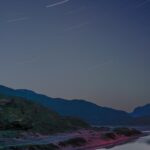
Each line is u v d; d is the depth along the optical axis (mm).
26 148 82688
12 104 165000
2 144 91688
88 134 151125
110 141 137125
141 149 110000
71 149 101000
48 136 135000
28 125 129625
